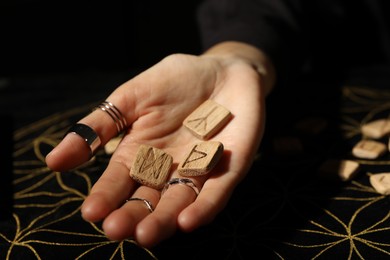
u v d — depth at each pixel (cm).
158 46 86
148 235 28
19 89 55
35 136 46
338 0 57
